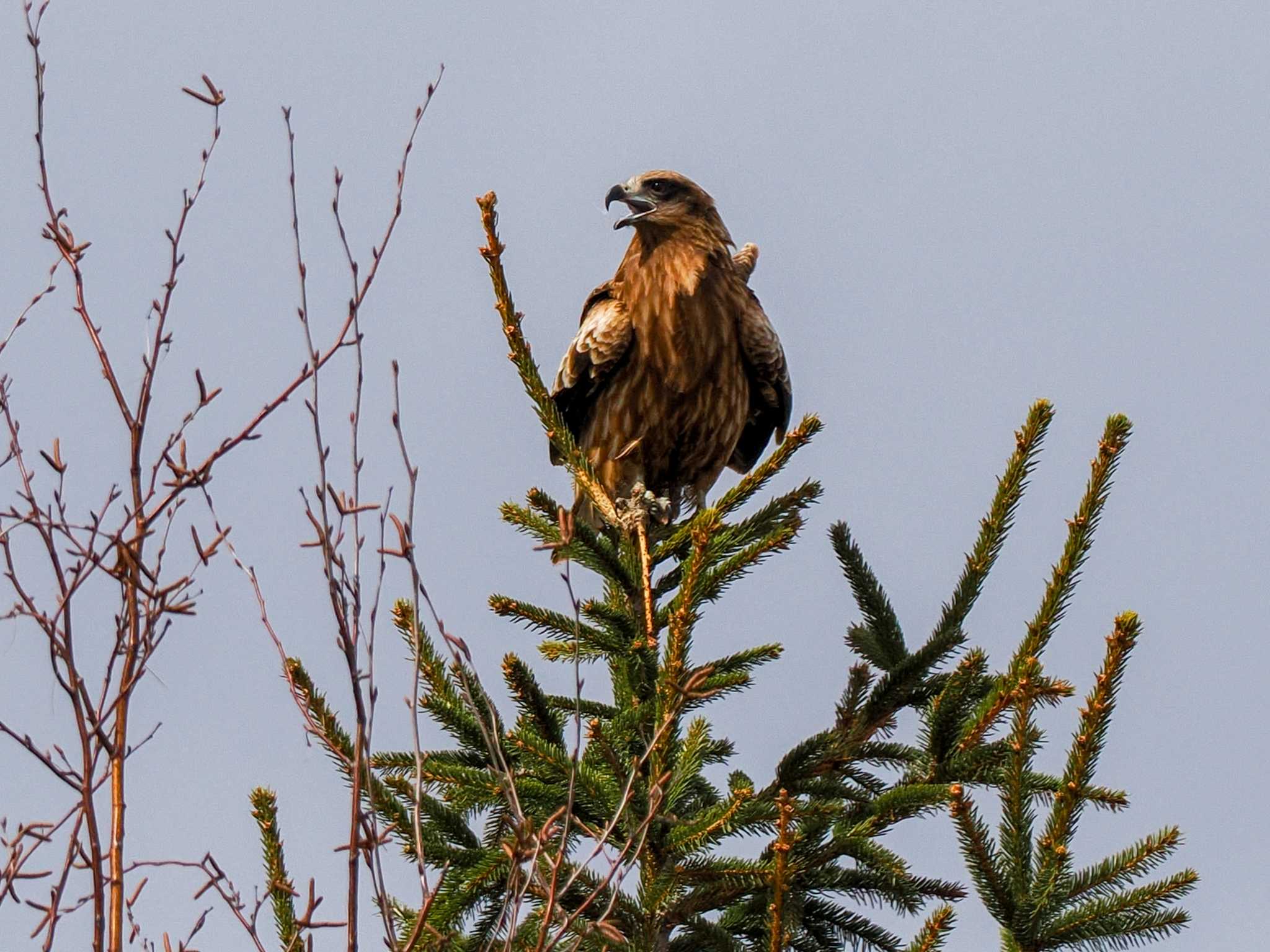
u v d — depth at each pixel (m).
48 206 8.85
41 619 7.95
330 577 8.12
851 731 10.87
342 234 8.62
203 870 7.96
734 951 9.67
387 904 7.97
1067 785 9.23
